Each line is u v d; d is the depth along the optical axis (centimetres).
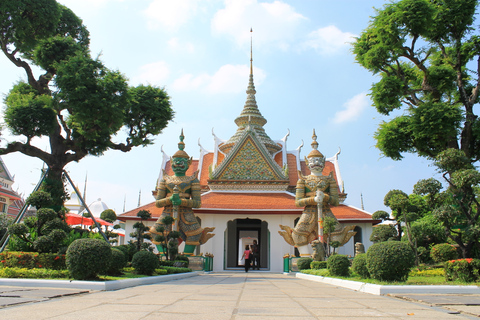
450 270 1134
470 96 1956
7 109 1536
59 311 547
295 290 1011
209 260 2336
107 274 1258
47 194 1402
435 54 2105
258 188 2884
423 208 2798
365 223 2675
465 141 1856
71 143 1806
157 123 2155
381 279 1068
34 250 1354
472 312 590
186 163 2305
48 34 1742
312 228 2134
